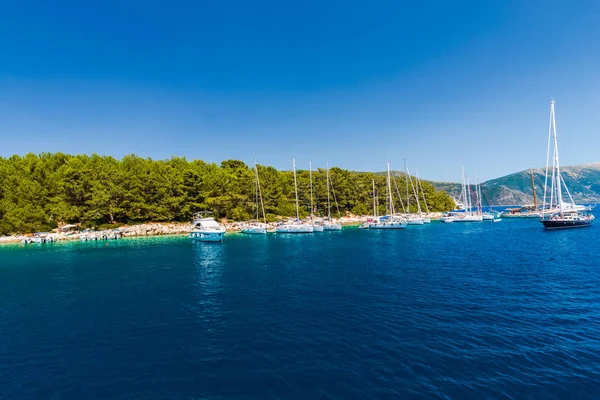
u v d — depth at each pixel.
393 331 21.59
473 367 16.98
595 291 29.19
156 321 24.75
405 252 54.31
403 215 120.44
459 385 15.43
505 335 20.61
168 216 96.19
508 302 26.81
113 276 40.66
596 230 79.00
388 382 15.86
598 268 38.22
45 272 43.91
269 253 56.94
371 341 20.23
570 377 15.91
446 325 22.36
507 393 14.77
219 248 65.12
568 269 38.12
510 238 70.44
